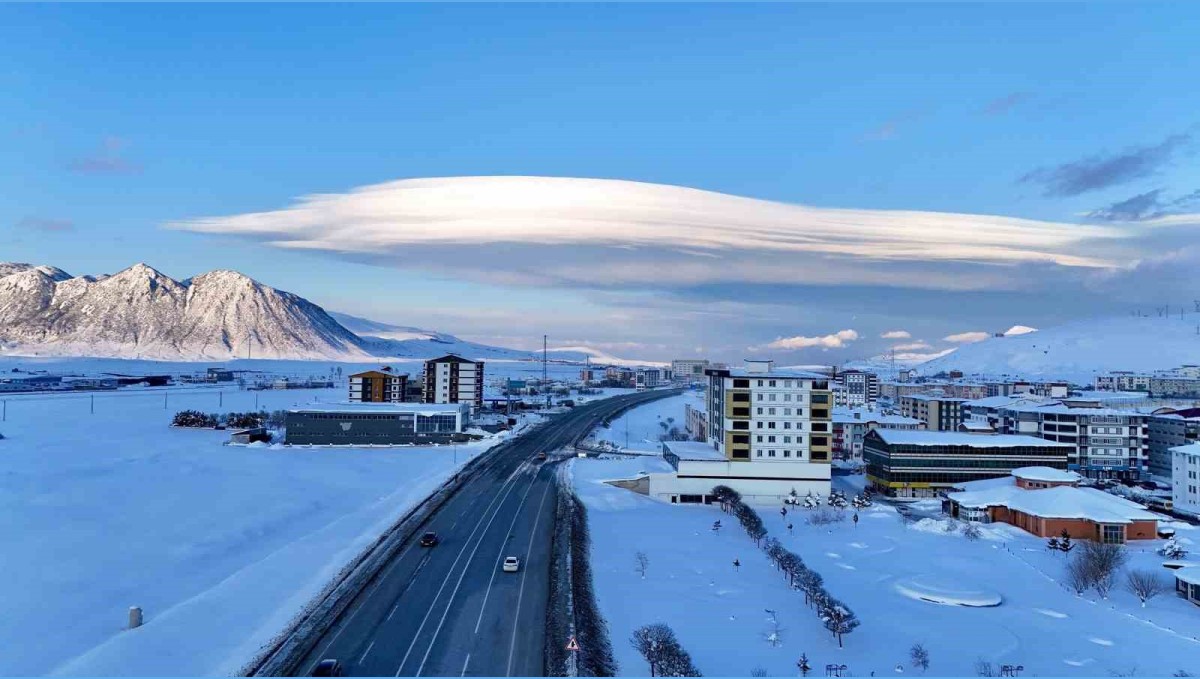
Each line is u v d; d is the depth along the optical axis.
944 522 126.44
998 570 101.50
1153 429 186.38
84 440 190.50
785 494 149.00
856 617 81.25
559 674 64.00
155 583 84.00
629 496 145.38
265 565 90.62
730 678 64.81
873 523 128.75
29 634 68.19
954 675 66.81
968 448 159.25
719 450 159.50
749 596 87.19
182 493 126.56
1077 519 120.50
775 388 150.50
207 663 63.44
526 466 170.88
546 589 86.38
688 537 115.69
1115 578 97.31
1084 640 76.19
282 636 70.12
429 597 83.00
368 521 115.31
